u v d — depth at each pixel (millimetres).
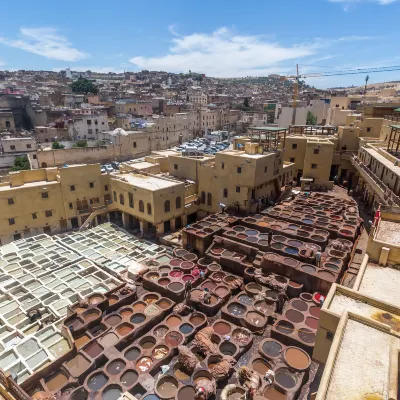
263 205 41062
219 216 37281
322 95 167500
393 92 106375
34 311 25125
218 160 39469
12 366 19750
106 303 24859
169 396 17484
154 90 180750
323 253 28766
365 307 15570
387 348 12359
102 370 19281
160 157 50844
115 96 141625
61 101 116188
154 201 35656
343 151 53656
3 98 93000
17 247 35594
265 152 41062
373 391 10727
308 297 24406
